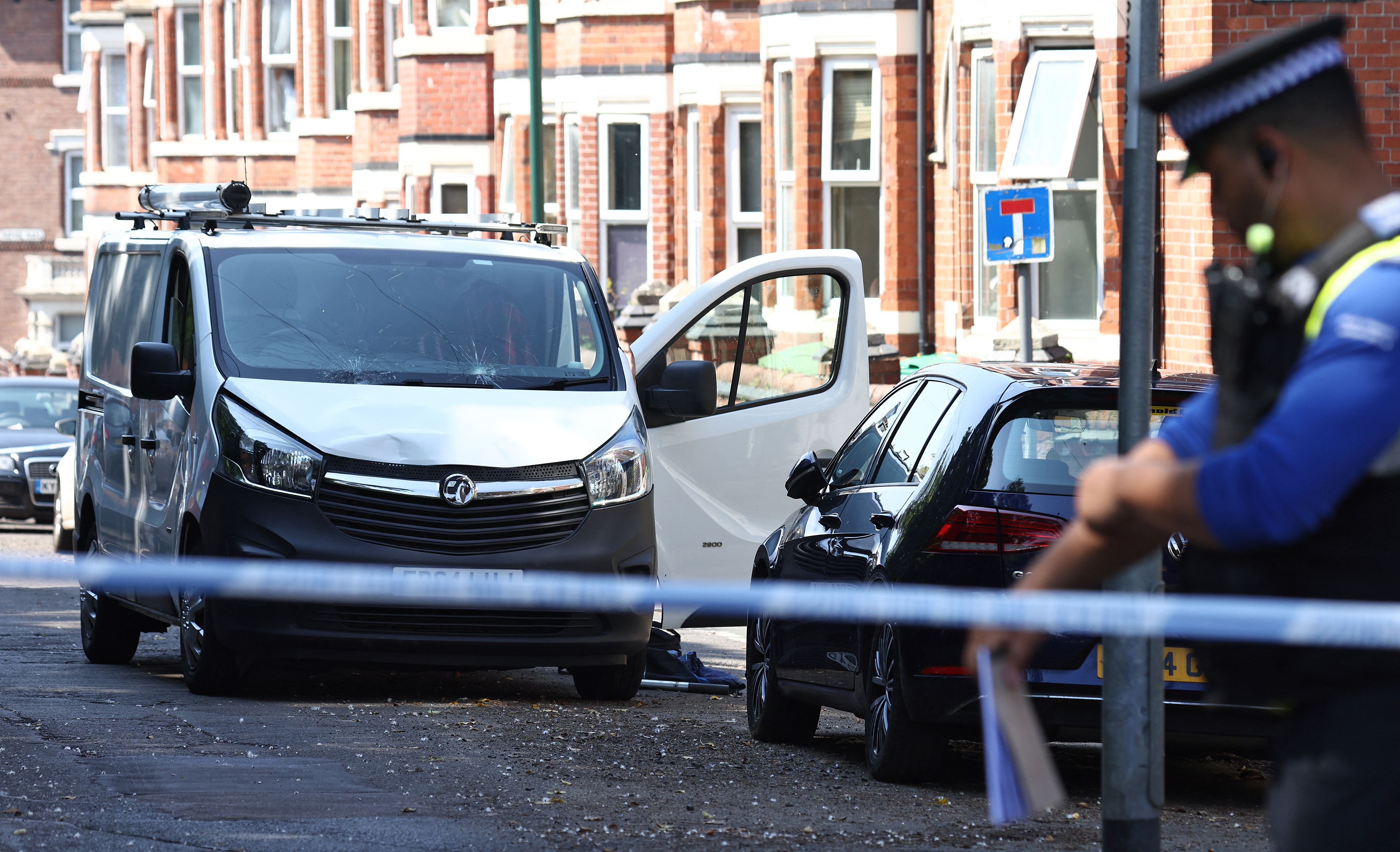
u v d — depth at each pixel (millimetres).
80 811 22844
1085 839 22734
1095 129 63031
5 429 90125
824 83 78188
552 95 99250
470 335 36562
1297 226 9781
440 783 25469
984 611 10320
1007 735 10336
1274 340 9664
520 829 22391
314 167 132125
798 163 78375
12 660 41438
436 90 107812
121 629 40938
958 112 68188
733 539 42188
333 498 33062
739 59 86188
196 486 34281
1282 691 10109
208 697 34188
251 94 144125
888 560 26016
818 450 42844
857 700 27641
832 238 78625
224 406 34219
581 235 92750
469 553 33219
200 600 34219
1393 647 9758
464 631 33438
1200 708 24047
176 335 37938
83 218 199375
